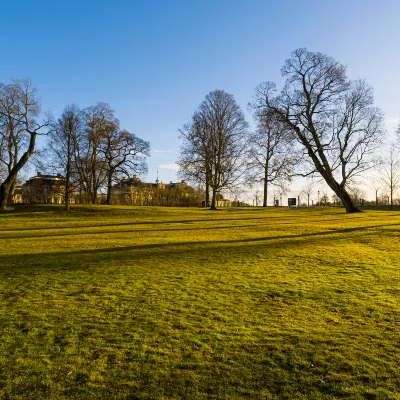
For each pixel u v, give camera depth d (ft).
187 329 21.15
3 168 182.29
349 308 24.56
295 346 18.92
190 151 160.97
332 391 15.12
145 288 29.50
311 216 119.24
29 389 15.26
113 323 22.06
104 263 39.24
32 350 18.56
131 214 133.49
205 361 17.48
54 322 22.22
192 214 136.98
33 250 48.60
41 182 212.02
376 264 38.65
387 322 21.97
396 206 204.54
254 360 17.56
